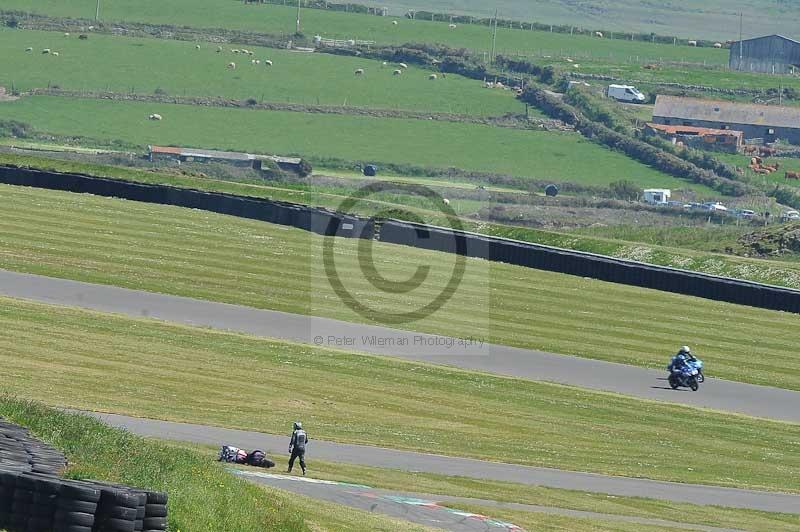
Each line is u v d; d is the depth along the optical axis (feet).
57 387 611.06
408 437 613.52
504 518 477.77
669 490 574.97
